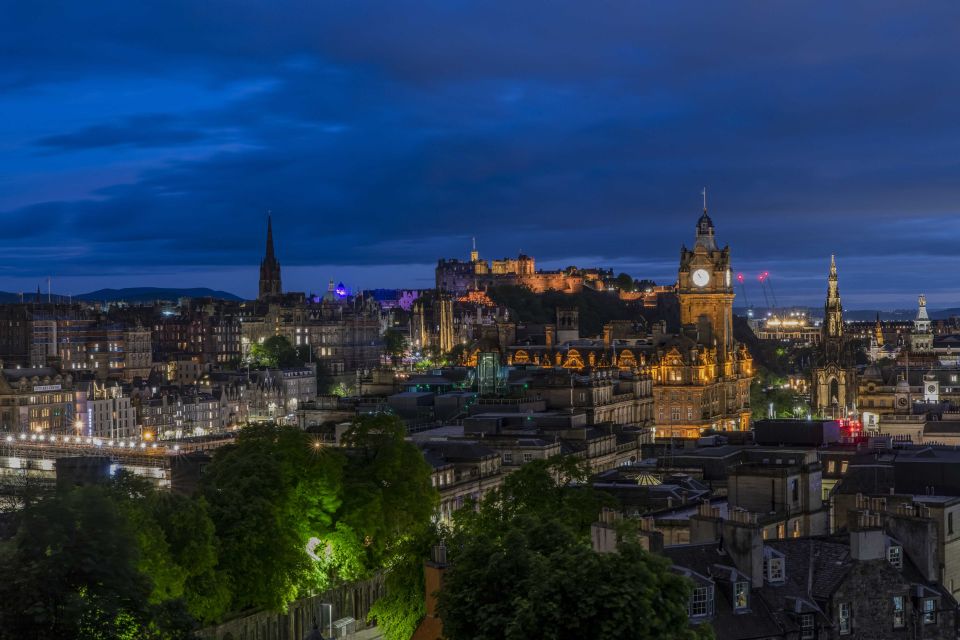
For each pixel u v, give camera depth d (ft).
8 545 456.86
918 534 445.78
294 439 651.66
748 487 565.12
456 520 621.31
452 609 406.21
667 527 531.91
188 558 534.78
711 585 405.59
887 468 576.61
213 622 565.53
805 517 567.59
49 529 418.31
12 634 401.08
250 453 635.66
